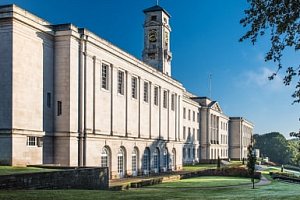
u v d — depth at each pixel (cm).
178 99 7431
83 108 4147
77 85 4091
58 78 4000
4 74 3450
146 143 5828
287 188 3988
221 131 12988
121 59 5016
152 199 2164
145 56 7525
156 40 7475
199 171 5956
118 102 4934
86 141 4144
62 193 2202
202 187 3916
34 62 3719
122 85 5112
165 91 6819
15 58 3462
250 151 4412
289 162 17762
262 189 3772
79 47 4134
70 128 3934
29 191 2198
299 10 1557
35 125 3697
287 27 1628
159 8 7469
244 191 3422
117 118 4900
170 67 7800
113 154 4769
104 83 4678
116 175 4828
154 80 6188
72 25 4041
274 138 19388
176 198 2291
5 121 3416
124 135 5084
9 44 3444
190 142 9900
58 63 4006
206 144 10888
